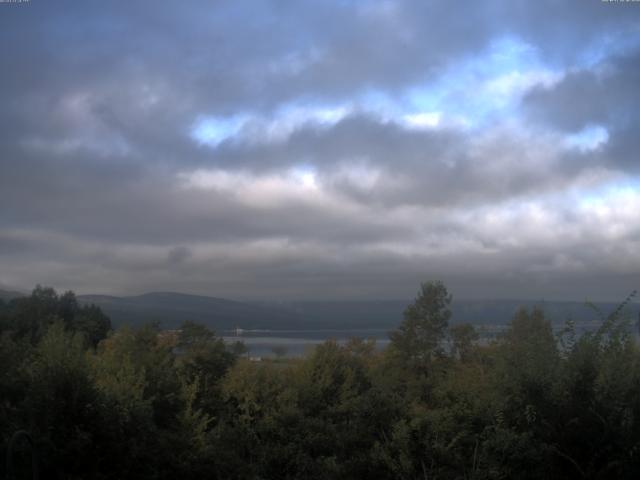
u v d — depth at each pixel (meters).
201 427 12.09
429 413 8.86
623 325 7.63
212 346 17.66
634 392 7.06
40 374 8.48
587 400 7.05
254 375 15.39
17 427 7.78
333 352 17.75
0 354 9.47
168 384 12.61
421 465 8.39
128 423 8.90
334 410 13.70
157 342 16.77
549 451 6.87
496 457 7.35
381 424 9.41
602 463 6.90
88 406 8.36
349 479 8.87
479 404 8.45
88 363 9.58
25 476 7.55
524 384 7.32
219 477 10.29
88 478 8.01
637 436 6.80
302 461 11.11
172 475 9.45
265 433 12.63
